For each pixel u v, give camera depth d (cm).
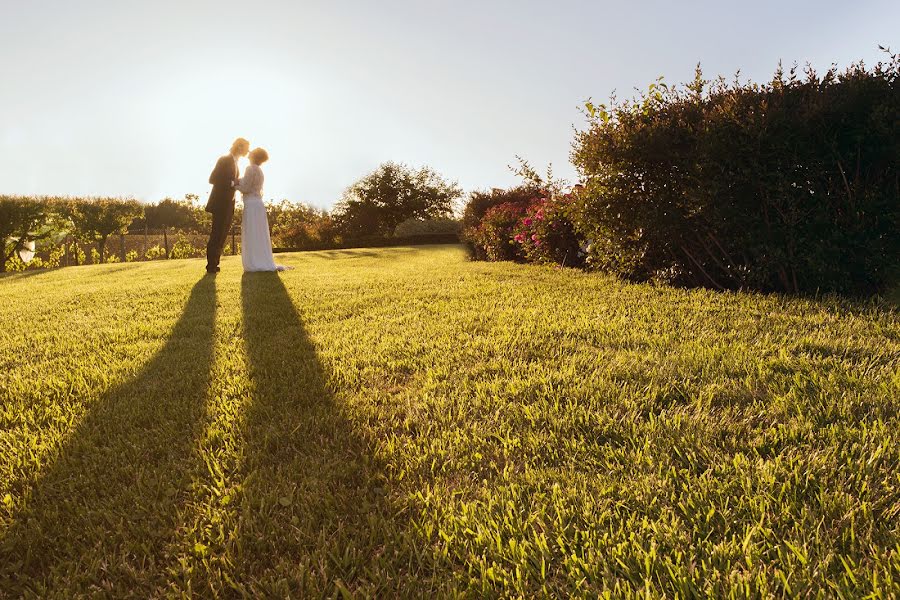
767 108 433
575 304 444
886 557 123
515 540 138
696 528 139
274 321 428
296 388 257
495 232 1041
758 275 464
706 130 455
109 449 196
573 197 636
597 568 126
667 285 536
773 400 214
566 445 188
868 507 141
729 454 175
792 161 430
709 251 505
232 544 142
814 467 163
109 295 608
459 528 145
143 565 137
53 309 530
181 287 655
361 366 297
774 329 325
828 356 268
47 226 1541
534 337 336
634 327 350
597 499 155
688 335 322
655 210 508
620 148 522
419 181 3353
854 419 195
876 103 404
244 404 237
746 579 119
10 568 137
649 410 215
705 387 231
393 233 2812
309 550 141
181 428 216
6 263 1472
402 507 156
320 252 1680
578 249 791
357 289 600
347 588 126
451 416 218
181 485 173
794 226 443
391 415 222
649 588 120
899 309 385
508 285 578
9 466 187
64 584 131
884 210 419
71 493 171
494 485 167
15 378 287
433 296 529
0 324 458
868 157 414
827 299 417
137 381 278
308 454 192
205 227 3028
